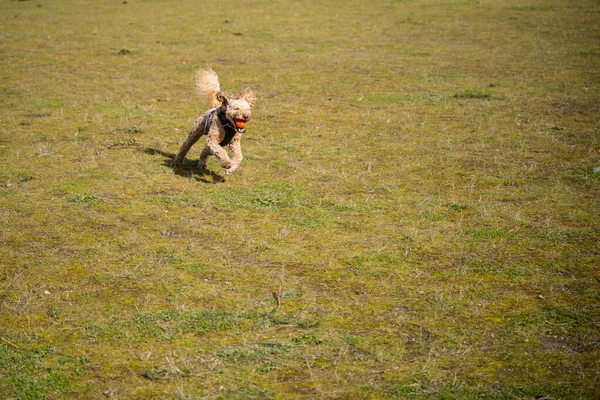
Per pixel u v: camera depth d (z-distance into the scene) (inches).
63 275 233.0
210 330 196.5
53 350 186.9
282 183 332.2
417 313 205.6
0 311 208.5
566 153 379.2
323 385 170.1
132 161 370.0
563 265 237.8
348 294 218.2
